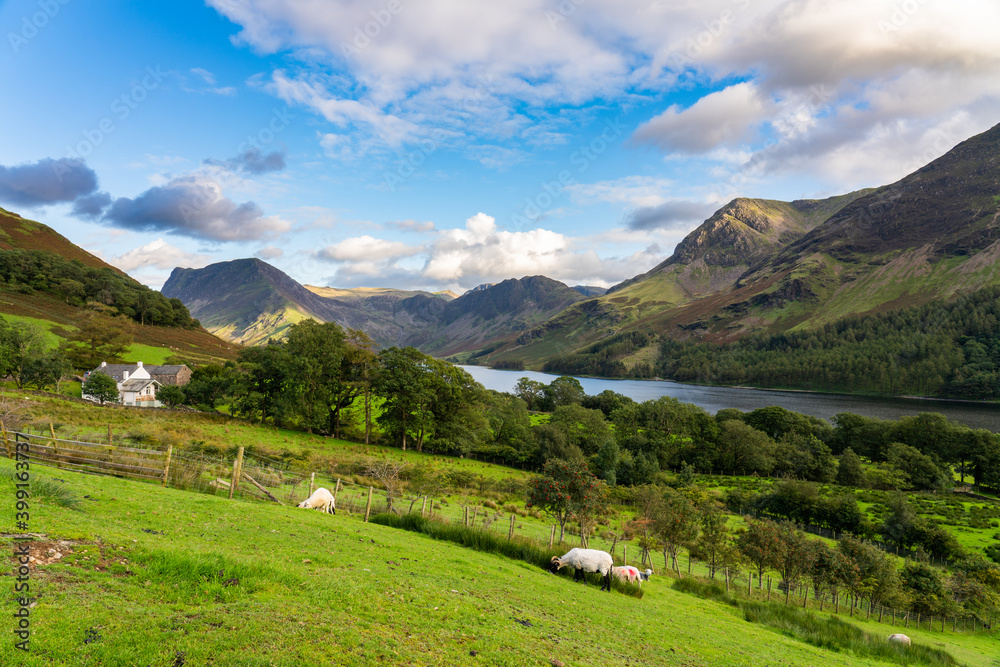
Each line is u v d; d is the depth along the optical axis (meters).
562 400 177.00
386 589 9.89
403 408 83.19
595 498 28.22
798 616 22.28
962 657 29.66
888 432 119.00
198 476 22.22
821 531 74.19
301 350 81.44
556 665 7.94
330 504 23.70
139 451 21.20
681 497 41.25
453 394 90.31
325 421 81.94
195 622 6.45
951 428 112.94
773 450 114.31
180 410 81.44
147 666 5.26
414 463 66.06
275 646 6.18
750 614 22.02
